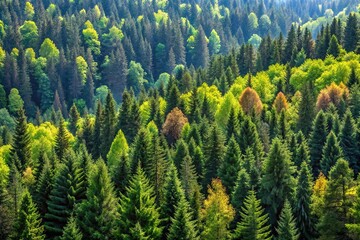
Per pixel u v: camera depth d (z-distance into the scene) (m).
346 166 49.81
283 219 48.00
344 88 106.44
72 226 47.50
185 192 62.62
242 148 77.06
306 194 52.69
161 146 78.69
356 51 147.50
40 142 108.00
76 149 113.12
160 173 67.88
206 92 130.00
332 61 137.75
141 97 154.62
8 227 53.88
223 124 102.81
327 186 50.19
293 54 164.38
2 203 55.69
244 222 49.44
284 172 55.41
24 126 99.50
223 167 66.19
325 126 76.75
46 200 62.12
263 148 81.44
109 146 107.44
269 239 51.59
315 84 121.44
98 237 51.38
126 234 46.69
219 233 49.88
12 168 74.94
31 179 72.81
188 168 64.94
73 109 149.38
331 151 68.19
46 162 72.56
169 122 103.88
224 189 58.47
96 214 52.53
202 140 90.25
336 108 100.50
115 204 56.16
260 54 177.62
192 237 47.53
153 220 49.03
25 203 49.19
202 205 59.72
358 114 93.12
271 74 152.00
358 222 46.38
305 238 52.56
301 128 94.12
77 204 56.19
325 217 49.94
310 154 76.31
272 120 93.19
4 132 146.75
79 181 60.53
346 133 72.50
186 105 122.81
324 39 163.12
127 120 107.81
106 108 113.12
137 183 49.25
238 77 154.00
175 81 162.88
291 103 115.31
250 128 78.25
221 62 178.00
